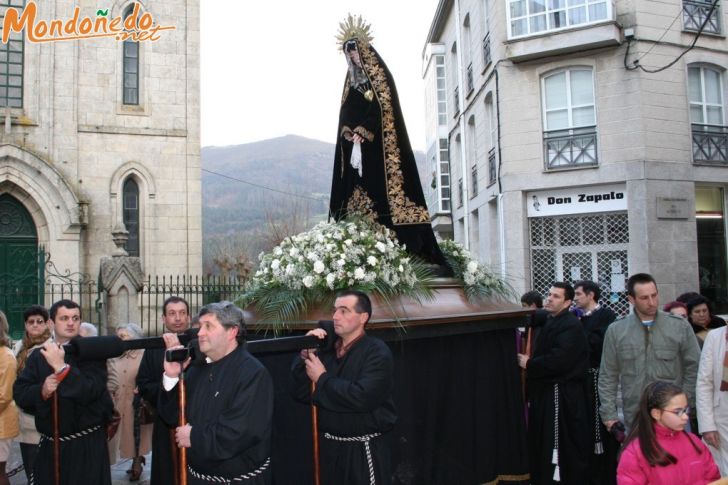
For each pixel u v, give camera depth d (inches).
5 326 204.4
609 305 614.9
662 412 138.6
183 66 738.8
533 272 650.8
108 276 482.6
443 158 1027.9
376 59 223.5
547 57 637.3
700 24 629.9
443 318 183.2
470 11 794.2
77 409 164.6
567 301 221.6
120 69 717.3
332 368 149.0
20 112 685.9
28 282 674.2
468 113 823.1
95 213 699.4
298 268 185.8
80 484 164.1
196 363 137.7
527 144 646.5
